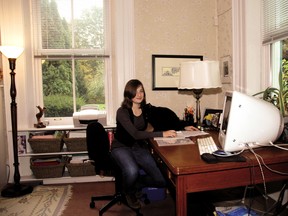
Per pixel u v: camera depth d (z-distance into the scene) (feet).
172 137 6.66
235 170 4.42
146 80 9.76
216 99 10.14
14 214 7.45
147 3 9.61
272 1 7.57
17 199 8.45
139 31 9.61
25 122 9.71
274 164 4.60
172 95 9.93
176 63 9.82
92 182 9.93
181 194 4.22
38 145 9.33
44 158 9.79
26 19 9.81
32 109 10.16
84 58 10.48
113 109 10.58
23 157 10.02
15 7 9.37
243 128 4.73
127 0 9.41
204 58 9.97
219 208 5.50
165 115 8.55
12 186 9.12
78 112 9.93
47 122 10.27
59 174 9.68
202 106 10.07
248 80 8.21
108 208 7.24
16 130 8.95
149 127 8.20
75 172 9.65
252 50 8.16
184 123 8.53
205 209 5.65
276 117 5.04
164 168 5.61
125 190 7.14
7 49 8.38
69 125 10.40
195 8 9.84
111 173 7.20
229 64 9.04
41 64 10.46
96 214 7.42
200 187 4.28
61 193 8.88
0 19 9.34
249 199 6.66
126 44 9.50
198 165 4.24
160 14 9.68
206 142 5.88
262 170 4.53
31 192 8.98
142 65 9.70
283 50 7.63
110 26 10.37
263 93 7.36
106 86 10.71
